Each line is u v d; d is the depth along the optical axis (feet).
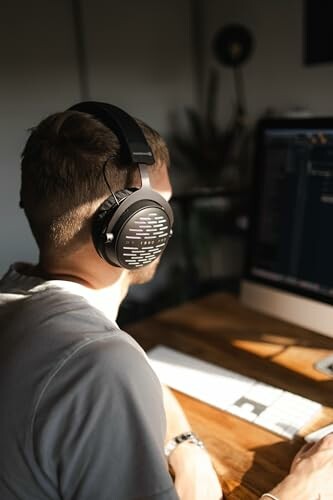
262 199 3.61
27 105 7.61
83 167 1.89
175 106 9.42
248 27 8.27
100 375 1.65
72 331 1.77
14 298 2.04
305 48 7.25
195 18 9.32
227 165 8.77
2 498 1.87
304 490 2.10
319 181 3.19
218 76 9.11
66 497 1.70
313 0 6.92
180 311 4.38
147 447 1.66
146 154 1.95
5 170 7.57
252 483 2.31
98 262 2.10
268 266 3.64
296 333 3.80
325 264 3.24
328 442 2.37
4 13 7.13
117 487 1.66
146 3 8.65
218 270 9.76
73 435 1.62
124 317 8.02
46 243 2.05
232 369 3.32
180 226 9.01
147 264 2.21
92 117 2.00
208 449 2.56
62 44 7.80
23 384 1.70
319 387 3.04
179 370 3.31
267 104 8.26
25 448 1.68
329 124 3.05
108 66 8.38
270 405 2.87
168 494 1.66
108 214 1.94
